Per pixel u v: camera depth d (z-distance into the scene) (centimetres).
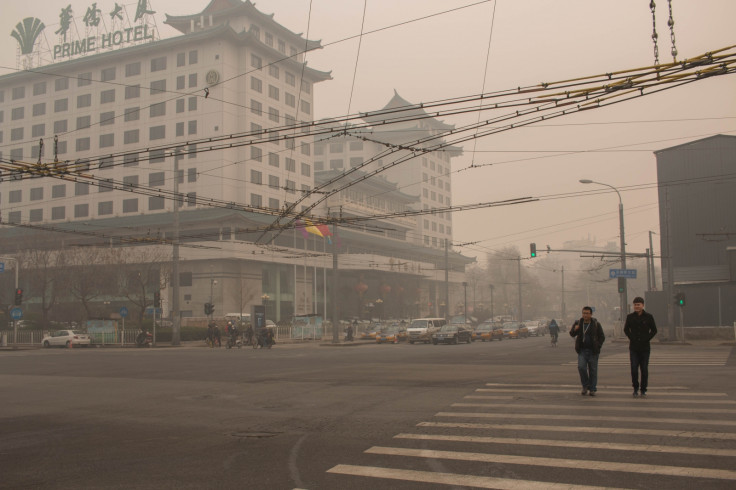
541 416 968
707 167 4475
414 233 10600
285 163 7581
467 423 929
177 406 1226
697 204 4488
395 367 2017
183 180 6950
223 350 3819
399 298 8844
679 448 724
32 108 7894
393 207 9875
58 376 1953
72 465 735
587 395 1186
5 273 6212
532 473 630
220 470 691
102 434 941
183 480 650
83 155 7519
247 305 6956
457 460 695
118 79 7431
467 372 1762
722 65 1056
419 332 4638
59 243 6172
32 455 796
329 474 654
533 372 1717
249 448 806
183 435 916
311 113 8244
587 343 1187
